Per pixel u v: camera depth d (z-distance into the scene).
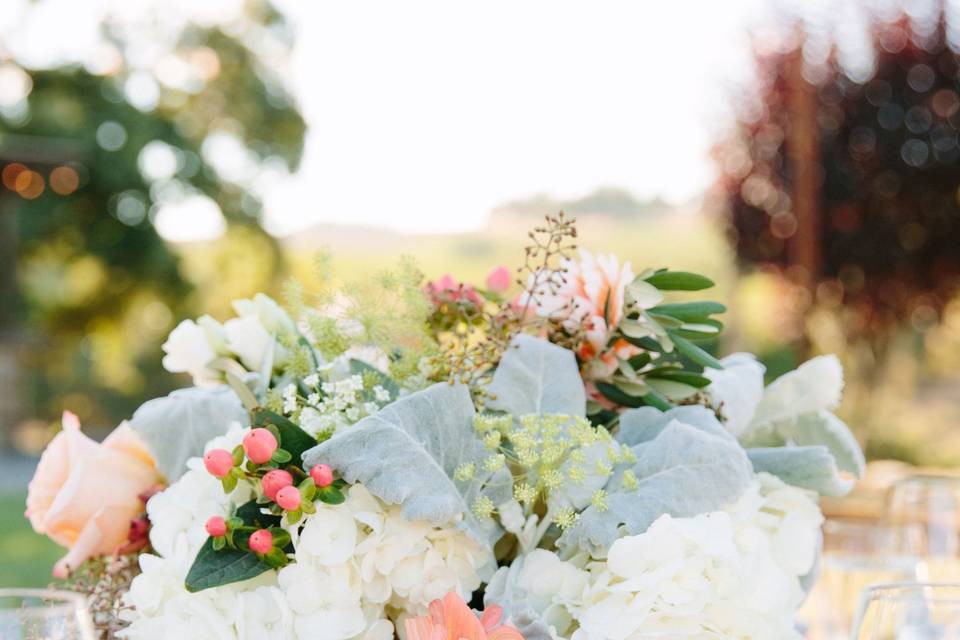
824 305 5.30
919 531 1.55
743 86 5.41
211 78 14.36
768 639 0.91
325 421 0.93
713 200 5.52
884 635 0.91
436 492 0.87
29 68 13.50
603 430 0.94
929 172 5.23
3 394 12.41
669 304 1.11
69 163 11.88
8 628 0.89
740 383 1.16
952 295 5.32
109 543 1.12
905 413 6.48
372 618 0.90
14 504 7.50
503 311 1.08
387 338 1.07
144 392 13.04
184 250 13.95
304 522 0.88
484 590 0.97
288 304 1.13
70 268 13.59
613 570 0.89
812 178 5.17
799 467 1.08
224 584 0.86
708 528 0.89
